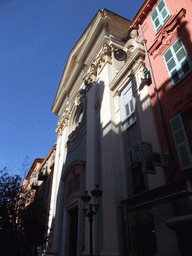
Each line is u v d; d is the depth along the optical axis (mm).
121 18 16172
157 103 8008
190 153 6082
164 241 5797
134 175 8367
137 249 7094
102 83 13414
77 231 12516
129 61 10734
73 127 19453
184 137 6445
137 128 9242
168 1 9289
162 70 8484
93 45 16844
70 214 14352
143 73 9305
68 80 21547
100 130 12164
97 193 7422
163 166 6496
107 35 15305
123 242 7453
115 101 11695
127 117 10258
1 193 13109
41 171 28938
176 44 8062
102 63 14352
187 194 5281
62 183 16578
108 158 10031
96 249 8828
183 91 7145
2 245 11422
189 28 7719
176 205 5602
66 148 18609
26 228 12812
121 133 10359
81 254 9766
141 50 10047
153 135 7812
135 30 11234
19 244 12086
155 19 9898
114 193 8781
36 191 28953
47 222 16781
